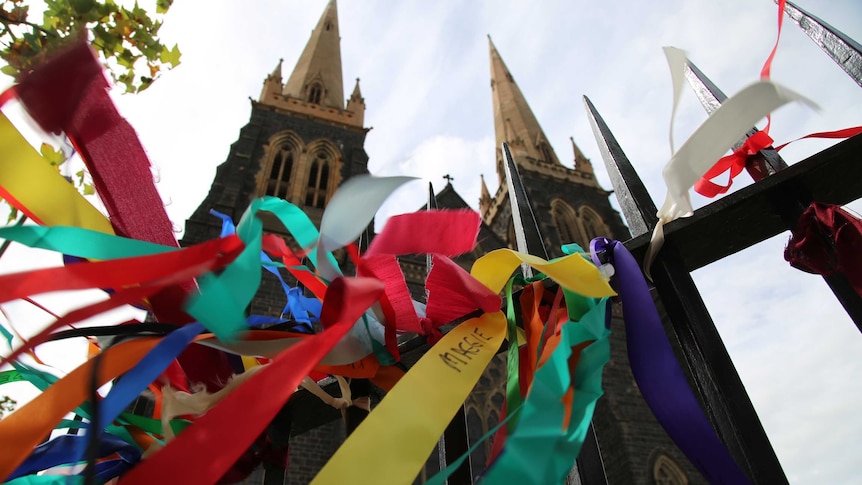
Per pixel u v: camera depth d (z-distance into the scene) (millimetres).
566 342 896
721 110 1002
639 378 1035
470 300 1329
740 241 1611
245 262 874
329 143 27125
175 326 1135
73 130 1177
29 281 865
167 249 1145
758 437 1196
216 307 804
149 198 1280
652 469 16922
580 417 825
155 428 1413
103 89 1201
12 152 1151
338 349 1308
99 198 1252
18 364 1259
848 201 1541
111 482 1357
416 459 870
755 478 1157
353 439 876
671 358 1021
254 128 25969
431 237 1138
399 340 1585
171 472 730
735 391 1269
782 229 1597
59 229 1030
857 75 1516
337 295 1119
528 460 705
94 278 898
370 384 1614
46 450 1327
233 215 20516
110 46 3438
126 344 1101
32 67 1136
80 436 1395
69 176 1191
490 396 18109
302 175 24469
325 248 935
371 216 932
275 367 867
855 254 1265
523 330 1474
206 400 1183
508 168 2324
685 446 929
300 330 1406
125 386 866
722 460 886
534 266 1165
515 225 2113
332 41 40312
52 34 3051
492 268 1354
